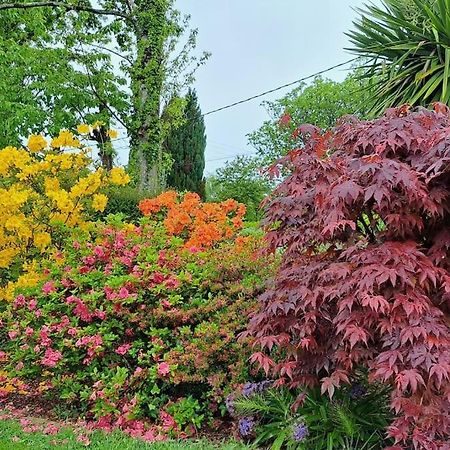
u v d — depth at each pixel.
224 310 3.86
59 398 4.25
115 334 4.03
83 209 5.85
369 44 6.86
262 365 2.95
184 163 16.72
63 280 4.26
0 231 5.54
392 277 2.45
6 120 12.94
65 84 13.37
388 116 2.97
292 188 3.01
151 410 3.76
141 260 4.30
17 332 4.20
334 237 2.90
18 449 3.27
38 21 12.96
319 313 2.86
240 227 5.83
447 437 2.45
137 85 11.48
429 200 2.58
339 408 2.98
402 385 2.30
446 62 5.77
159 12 11.32
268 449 3.18
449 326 2.55
